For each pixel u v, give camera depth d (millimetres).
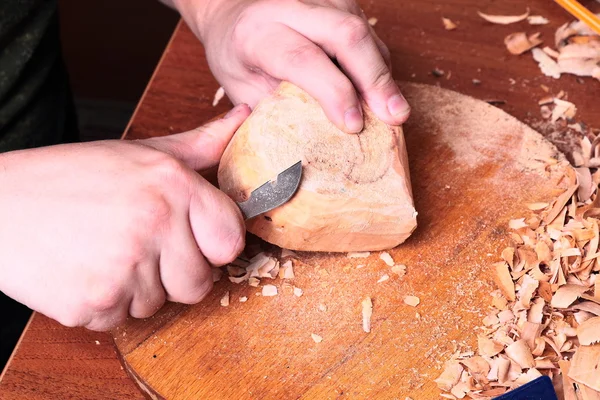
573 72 703
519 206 607
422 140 644
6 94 708
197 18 667
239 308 569
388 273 580
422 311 561
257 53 589
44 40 737
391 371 537
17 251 511
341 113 558
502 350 542
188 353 551
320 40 577
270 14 589
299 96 571
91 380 556
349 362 542
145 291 525
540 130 666
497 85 699
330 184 552
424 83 703
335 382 535
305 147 558
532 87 696
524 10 752
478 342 545
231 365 545
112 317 525
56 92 766
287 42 577
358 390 531
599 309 549
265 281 581
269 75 603
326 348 549
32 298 518
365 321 558
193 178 525
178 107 703
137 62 1166
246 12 601
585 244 583
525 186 617
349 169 559
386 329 554
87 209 509
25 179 519
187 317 566
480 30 741
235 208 534
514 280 574
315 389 533
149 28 1131
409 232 573
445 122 653
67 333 574
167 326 562
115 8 1106
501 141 642
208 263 538
